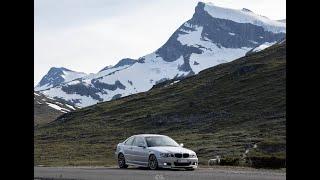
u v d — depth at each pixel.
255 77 140.00
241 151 63.25
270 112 105.94
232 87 137.38
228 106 120.50
